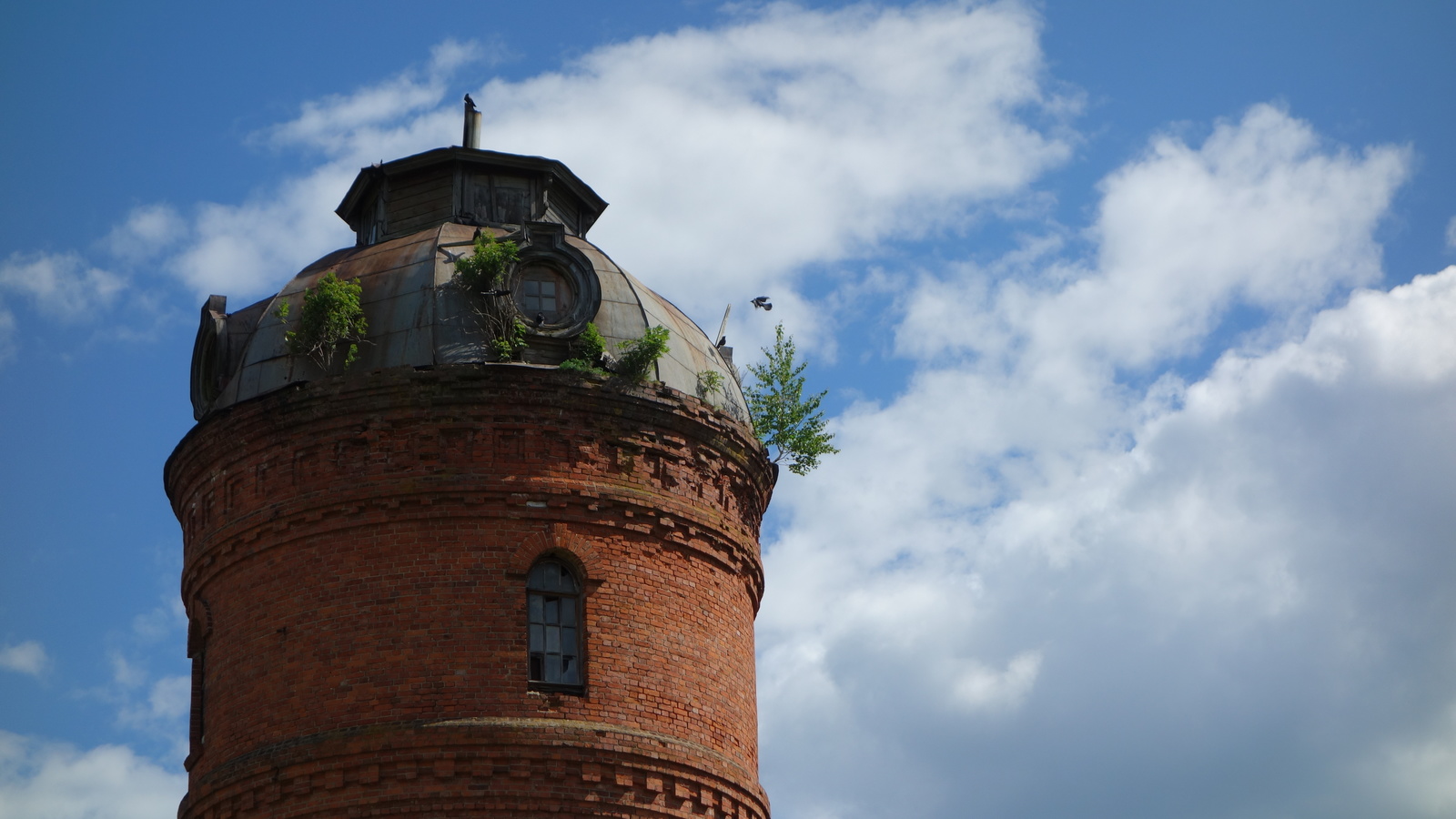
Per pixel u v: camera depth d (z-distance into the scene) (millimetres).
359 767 28062
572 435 30031
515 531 29344
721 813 29750
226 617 30266
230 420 30562
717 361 33156
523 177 35062
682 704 29766
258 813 28469
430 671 28484
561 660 29109
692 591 30672
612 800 28469
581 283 31094
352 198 35500
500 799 27969
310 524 29562
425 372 29578
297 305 31734
